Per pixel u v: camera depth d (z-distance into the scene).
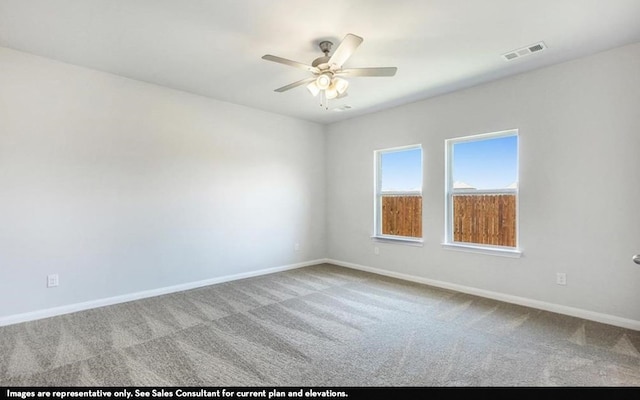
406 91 4.17
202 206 4.43
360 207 5.43
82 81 3.47
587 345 2.63
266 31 2.71
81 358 2.42
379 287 4.35
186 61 3.31
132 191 3.82
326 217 5.98
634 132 2.92
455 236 4.30
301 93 4.29
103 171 3.62
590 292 3.17
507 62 3.30
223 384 2.11
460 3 2.30
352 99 4.51
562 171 3.32
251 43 2.92
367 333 2.89
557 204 3.36
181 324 3.08
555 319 3.19
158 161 4.03
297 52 3.10
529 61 3.28
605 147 3.07
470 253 4.06
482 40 2.84
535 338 2.77
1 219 3.03
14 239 3.09
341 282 4.61
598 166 3.11
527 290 3.58
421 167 4.61
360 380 2.16
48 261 3.27
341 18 2.50
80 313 3.37
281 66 3.43
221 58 3.24
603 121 3.08
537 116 3.48
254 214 5.01
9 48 3.04
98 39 2.86
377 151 5.23
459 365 2.34
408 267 4.74
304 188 5.70
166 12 2.43
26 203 3.15
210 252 4.52
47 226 3.27
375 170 5.24
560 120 3.33
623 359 2.41
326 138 5.99
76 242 3.44
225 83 3.95
